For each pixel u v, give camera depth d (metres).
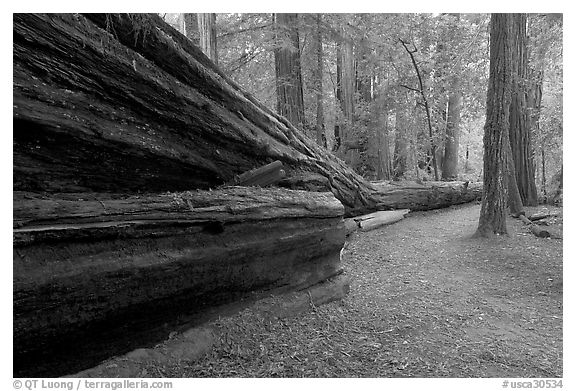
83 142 3.26
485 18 14.49
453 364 3.57
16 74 2.82
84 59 3.23
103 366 2.91
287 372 3.36
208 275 3.60
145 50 3.79
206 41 9.55
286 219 4.55
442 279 6.25
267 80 15.05
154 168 3.97
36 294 2.43
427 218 11.45
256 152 5.61
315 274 5.08
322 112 15.26
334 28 14.06
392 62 15.05
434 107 16.38
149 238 3.19
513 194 10.38
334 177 8.89
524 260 6.94
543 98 15.42
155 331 3.32
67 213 2.83
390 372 3.41
